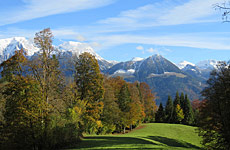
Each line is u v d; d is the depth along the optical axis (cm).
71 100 3328
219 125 2348
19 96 2259
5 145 2244
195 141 4588
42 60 2517
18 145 2266
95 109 3988
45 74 2525
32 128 2266
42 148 2336
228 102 2231
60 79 2662
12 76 2342
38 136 2291
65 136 2639
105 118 5162
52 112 2483
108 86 5334
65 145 2678
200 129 2583
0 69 2367
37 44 2511
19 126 2236
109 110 5212
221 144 2309
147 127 6462
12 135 2252
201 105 2559
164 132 5591
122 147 2273
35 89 2327
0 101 2491
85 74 3878
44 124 2352
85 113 3819
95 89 3881
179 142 3672
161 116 8694
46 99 2473
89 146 2489
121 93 6188
